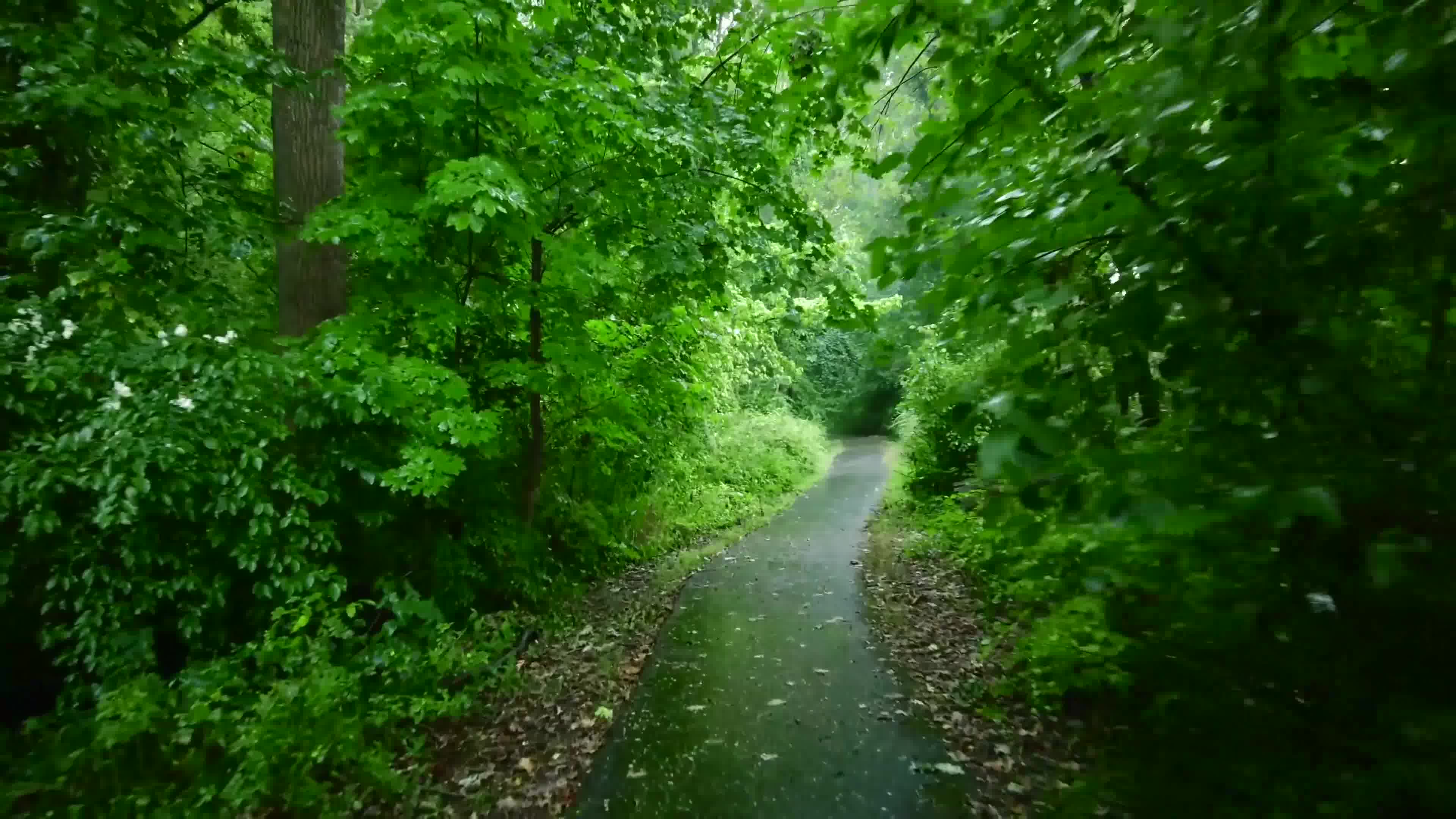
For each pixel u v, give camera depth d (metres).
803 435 19.09
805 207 7.05
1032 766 3.78
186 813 3.29
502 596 7.05
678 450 10.69
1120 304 1.86
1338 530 1.56
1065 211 2.04
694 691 5.13
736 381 14.77
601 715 4.75
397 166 5.88
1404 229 1.62
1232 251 1.71
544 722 4.73
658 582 8.23
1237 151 1.75
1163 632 2.34
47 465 4.05
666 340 7.88
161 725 3.78
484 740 4.50
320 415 5.00
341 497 5.53
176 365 4.41
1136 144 1.94
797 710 4.75
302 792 3.54
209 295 5.64
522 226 5.69
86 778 3.55
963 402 2.05
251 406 4.70
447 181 4.82
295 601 4.64
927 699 4.79
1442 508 1.46
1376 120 1.64
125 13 5.26
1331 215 1.63
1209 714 2.20
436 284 6.00
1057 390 1.84
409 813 3.69
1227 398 1.76
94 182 5.86
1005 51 2.60
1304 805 1.82
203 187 5.75
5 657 4.41
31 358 4.20
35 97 4.55
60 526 4.12
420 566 6.28
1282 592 1.80
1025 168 2.58
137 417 4.17
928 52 2.93
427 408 5.48
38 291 5.12
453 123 5.57
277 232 5.77
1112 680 3.80
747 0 4.25
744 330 12.62
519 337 7.24
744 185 6.93
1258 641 1.93
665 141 6.04
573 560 8.53
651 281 7.05
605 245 6.71
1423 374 1.65
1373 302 1.72
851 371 29.28
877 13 2.71
